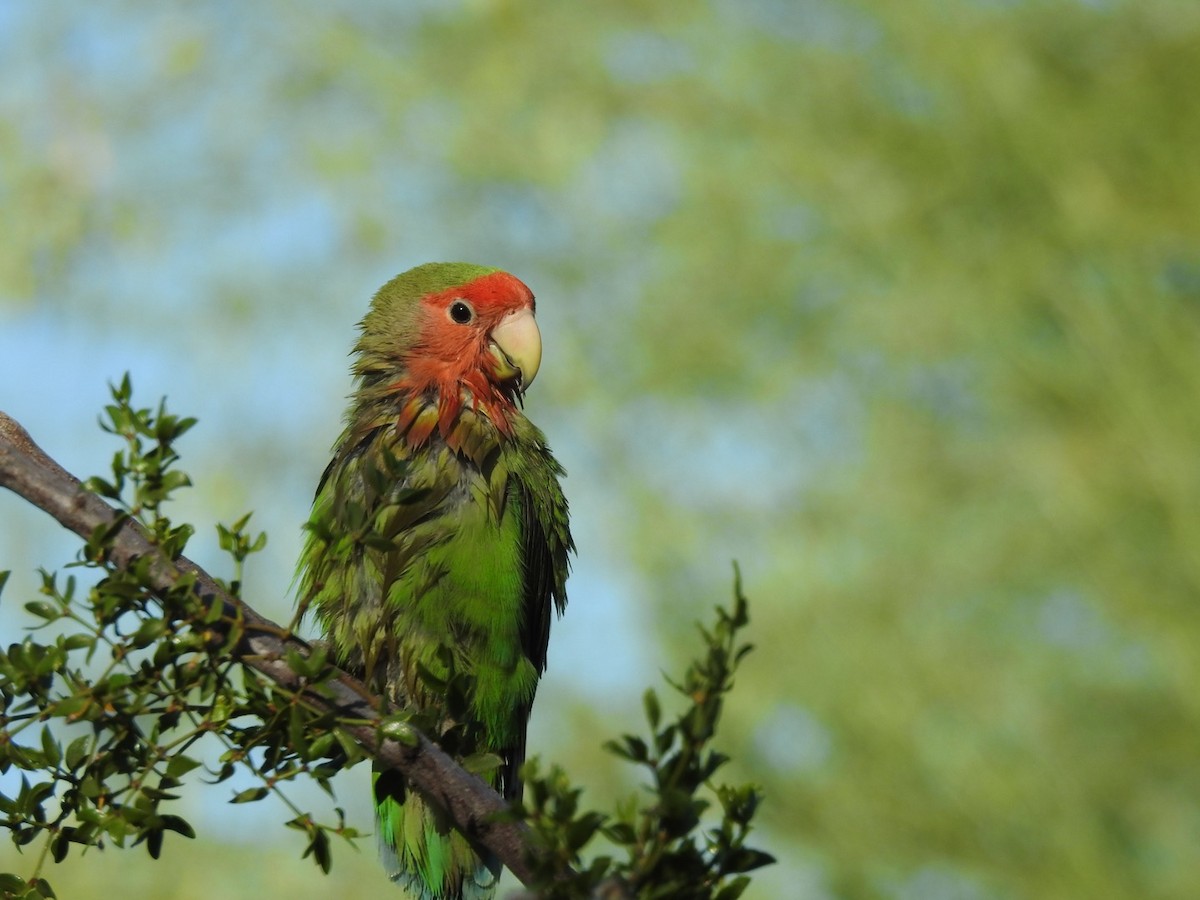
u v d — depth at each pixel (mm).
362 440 5332
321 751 3012
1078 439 13875
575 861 2551
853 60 14695
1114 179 13836
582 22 14203
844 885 12758
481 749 5203
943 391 14578
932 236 14367
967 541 13969
